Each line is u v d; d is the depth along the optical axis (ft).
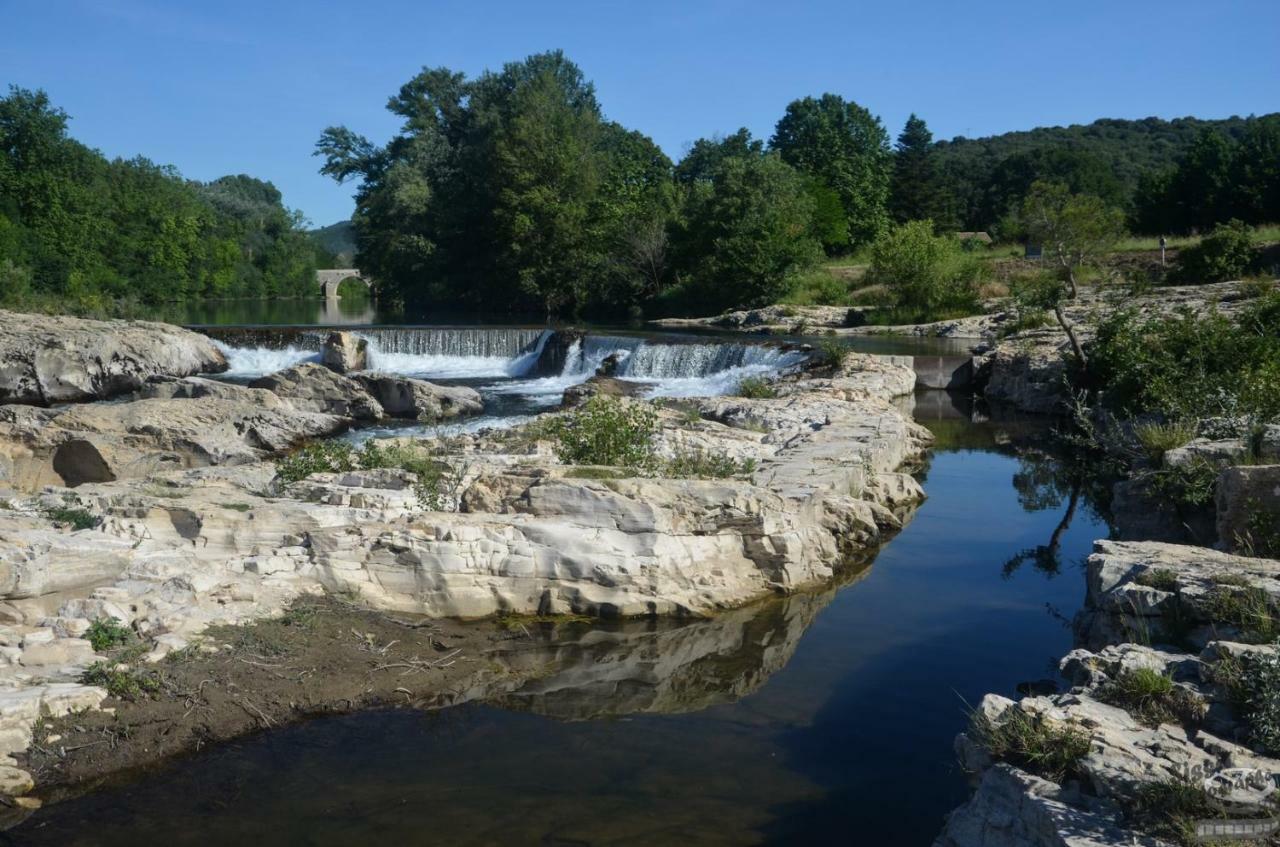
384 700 29.81
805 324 152.87
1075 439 64.03
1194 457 38.96
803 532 41.78
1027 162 330.34
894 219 270.26
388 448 51.85
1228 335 64.08
